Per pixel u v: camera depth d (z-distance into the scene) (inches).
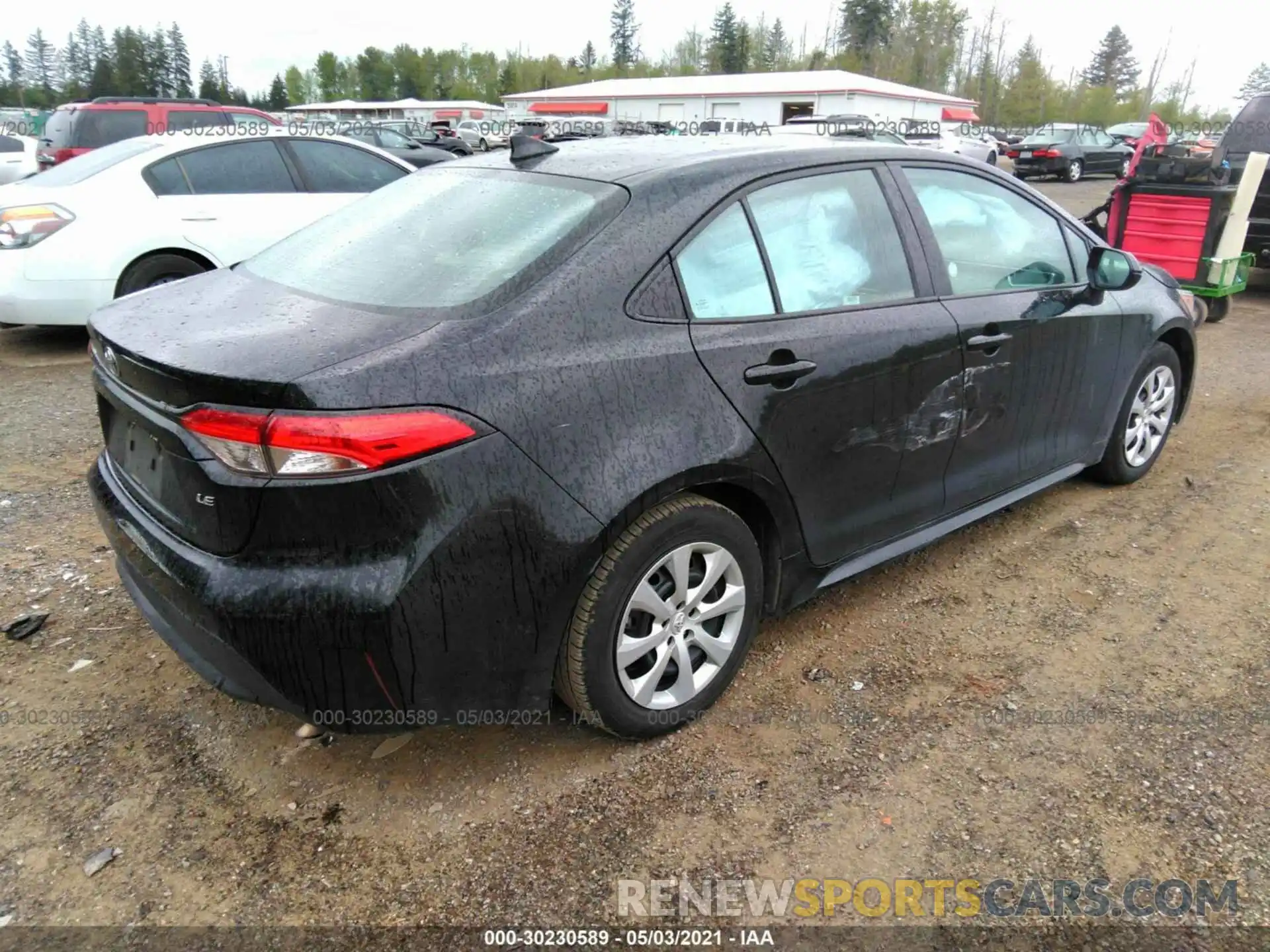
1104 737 108.7
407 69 4296.3
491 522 87.0
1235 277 307.7
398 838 94.4
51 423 209.3
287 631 83.7
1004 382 136.3
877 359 116.4
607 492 93.0
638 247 99.4
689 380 99.4
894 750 107.0
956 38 3174.2
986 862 91.2
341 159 295.1
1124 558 152.5
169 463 91.0
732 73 3681.1
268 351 85.8
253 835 94.8
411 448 82.6
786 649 127.2
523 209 106.7
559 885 89.0
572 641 96.7
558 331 92.4
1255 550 154.6
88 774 102.5
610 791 100.8
